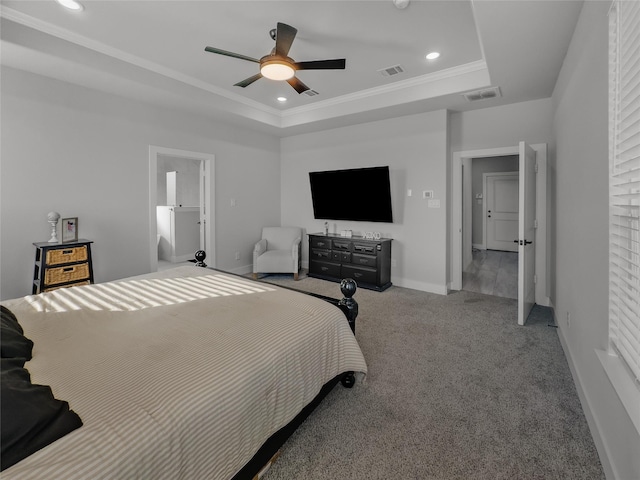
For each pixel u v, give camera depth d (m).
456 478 1.43
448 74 3.56
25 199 3.07
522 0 1.94
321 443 1.63
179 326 1.57
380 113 4.42
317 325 1.70
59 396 1.01
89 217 3.52
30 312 1.73
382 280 4.59
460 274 4.55
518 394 2.05
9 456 0.77
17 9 2.44
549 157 3.75
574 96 2.30
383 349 2.69
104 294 2.06
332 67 2.61
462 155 4.36
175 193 7.02
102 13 2.49
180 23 2.63
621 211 1.37
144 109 3.96
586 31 1.92
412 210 4.62
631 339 1.25
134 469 0.85
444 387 2.13
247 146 5.39
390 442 1.64
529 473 1.46
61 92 3.26
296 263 5.12
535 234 3.83
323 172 5.21
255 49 3.08
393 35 2.80
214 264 4.94
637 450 1.11
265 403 1.29
